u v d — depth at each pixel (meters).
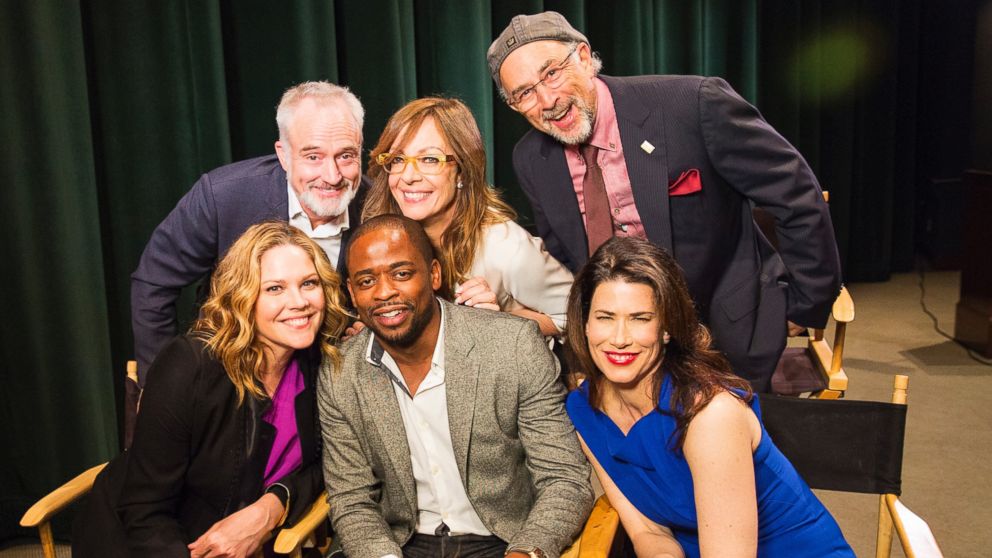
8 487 2.81
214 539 1.70
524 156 2.21
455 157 1.95
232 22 3.01
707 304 2.18
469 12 3.53
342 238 2.18
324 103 2.03
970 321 4.54
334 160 2.04
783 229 2.09
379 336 1.71
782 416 1.95
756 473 1.66
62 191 2.67
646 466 1.72
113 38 2.78
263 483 1.86
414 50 3.45
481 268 2.03
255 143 3.07
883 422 1.88
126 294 2.94
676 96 2.05
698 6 4.69
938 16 6.25
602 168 2.10
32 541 2.85
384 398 1.79
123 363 3.02
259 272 1.75
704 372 1.62
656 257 1.61
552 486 1.77
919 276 6.32
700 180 2.06
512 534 1.81
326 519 2.08
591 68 2.05
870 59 5.87
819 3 5.48
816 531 1.70
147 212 2.89
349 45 3.24
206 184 2.20
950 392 3.92
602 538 1.70
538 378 1.78
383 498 1.88
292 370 1.88
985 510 2.87
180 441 1.76
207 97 2.87
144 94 2.82
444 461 1.81
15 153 2.62
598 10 4.27
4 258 2.67
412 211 1.97
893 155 6.08
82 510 1.86
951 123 6.34
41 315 2.71
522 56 1.99
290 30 3.01
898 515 1.79
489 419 1.76
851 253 6.09
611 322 1.61
